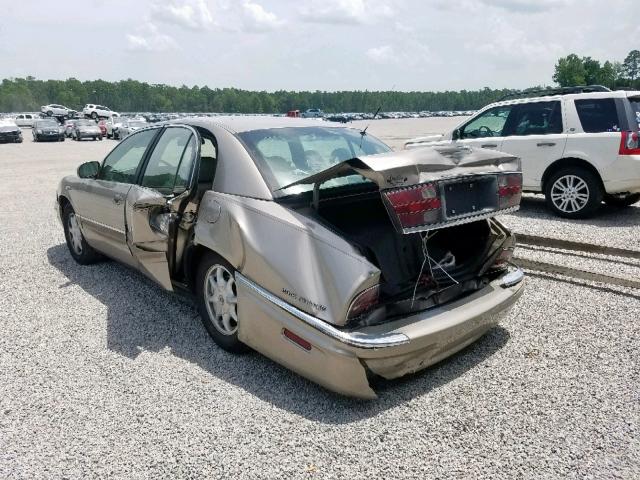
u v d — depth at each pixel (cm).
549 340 384
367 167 269
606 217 786
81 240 568
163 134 448
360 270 281
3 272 567
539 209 853
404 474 253
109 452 271
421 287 317
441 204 285
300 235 306
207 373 347
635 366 345
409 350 291
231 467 259
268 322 313
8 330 420
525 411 299
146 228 398
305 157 380
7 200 1075
